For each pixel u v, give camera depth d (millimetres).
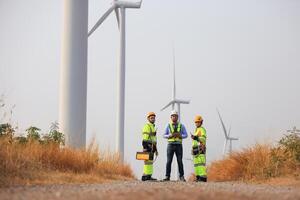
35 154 17625
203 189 10570
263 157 19203
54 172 16844
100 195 8242
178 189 10289
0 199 8117
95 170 19359
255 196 8344
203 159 19609
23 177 14266
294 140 18984
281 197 8539
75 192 9562
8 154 15078
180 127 19391
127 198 7344
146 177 19156
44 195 8836
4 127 18062
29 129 20562
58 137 21797
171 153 19250
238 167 20359
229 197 7566
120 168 22469
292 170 17922
